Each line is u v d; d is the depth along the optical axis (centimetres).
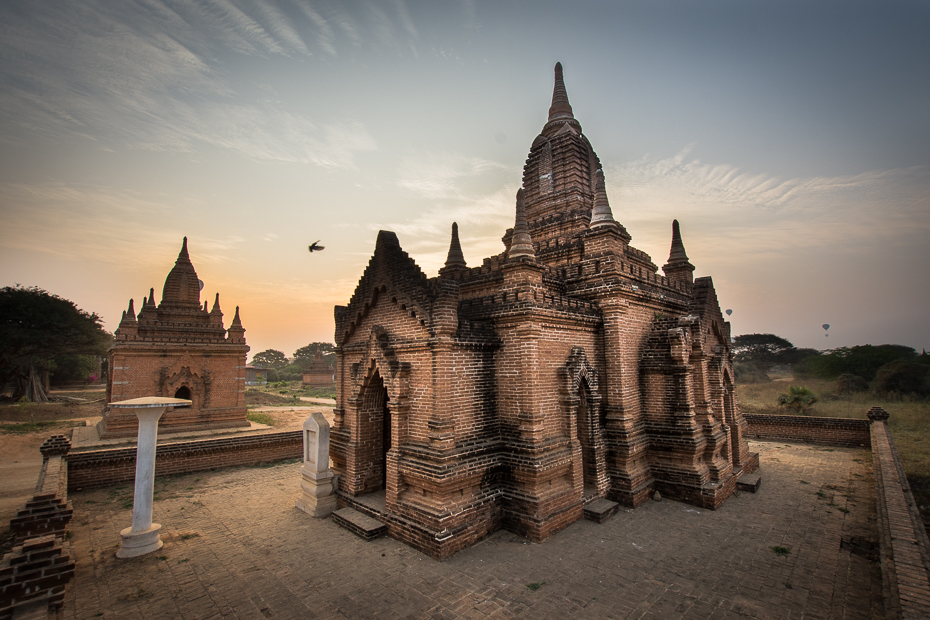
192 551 1351
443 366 1401
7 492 1995
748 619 984
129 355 3253
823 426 2841
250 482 2089
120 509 1733
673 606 1034
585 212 2302
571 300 1723
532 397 1488
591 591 1100
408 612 1023
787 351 9088
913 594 741
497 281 2056
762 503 1730
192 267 4041
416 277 1522
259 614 1023
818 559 1254
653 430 1867
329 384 9525
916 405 4053
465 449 1419
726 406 2089
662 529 1480
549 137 2552
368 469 1712
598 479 1694
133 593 1116
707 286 2206
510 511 1470
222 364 3647
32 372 5816
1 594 1002
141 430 1388
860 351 6506
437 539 1280
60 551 1088
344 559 1290
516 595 1085
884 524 1245
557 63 2691
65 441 1986
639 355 1934
